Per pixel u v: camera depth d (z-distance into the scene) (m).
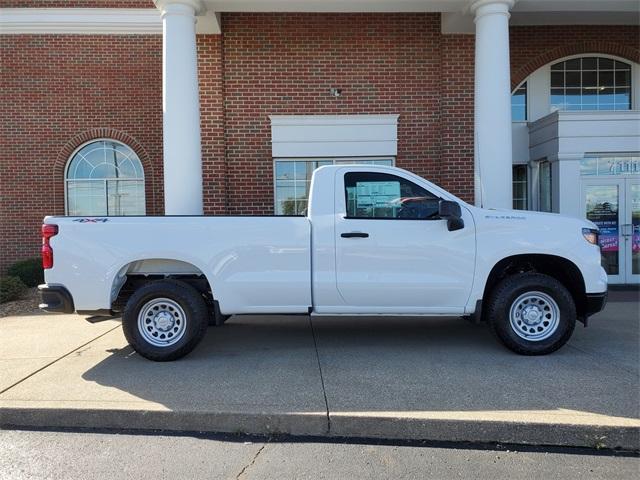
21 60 12.46
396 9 9.04
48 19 12.30
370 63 10.38
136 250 5.70
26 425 4.41
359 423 4.19
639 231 10.71
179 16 8.10
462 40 10.29
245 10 8.96
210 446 4.03
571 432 4.05
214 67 10.06
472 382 4.99
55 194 12.64
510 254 5.75
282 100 10.31
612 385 4.89
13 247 12.66
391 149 10.41
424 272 5.76
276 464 3.73
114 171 12.92
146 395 4.72
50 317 8.42
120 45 12.50
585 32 11.24
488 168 8.34
